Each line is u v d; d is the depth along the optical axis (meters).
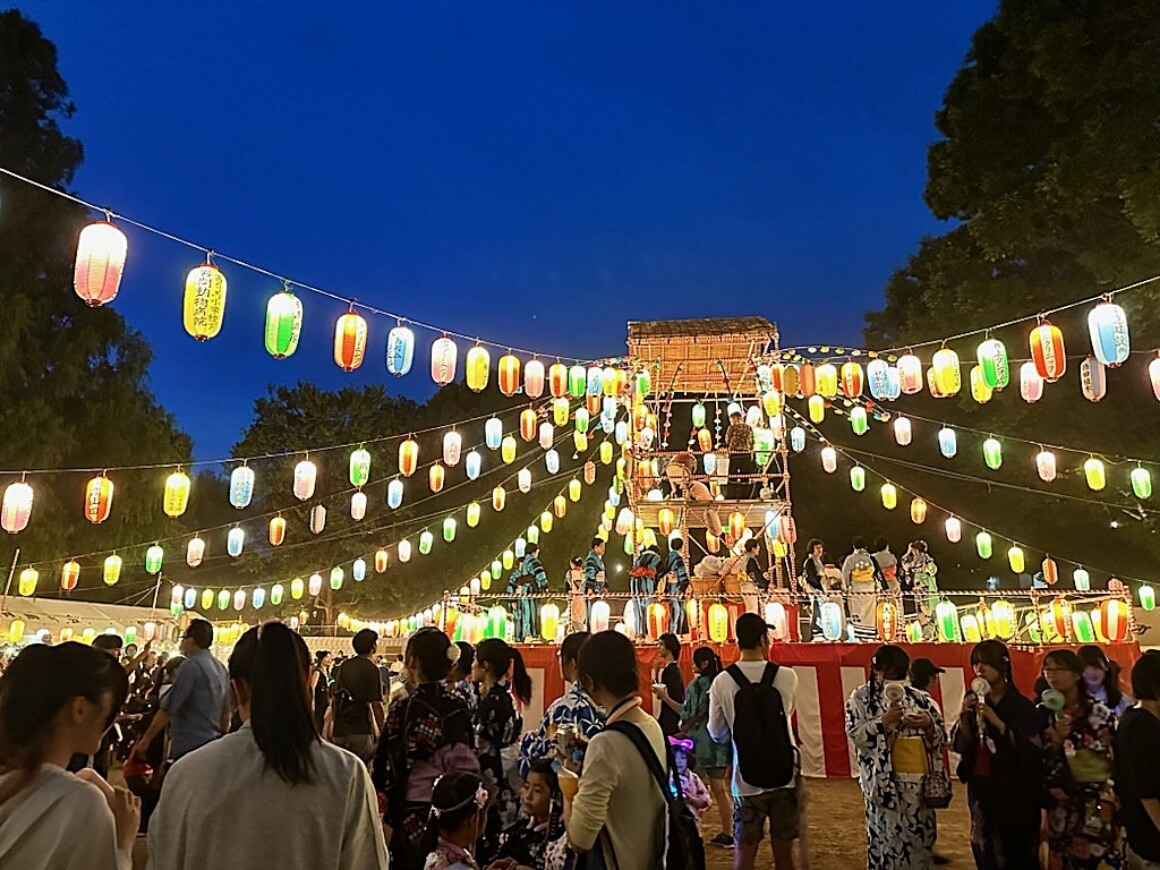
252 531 34.12
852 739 5.61
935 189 18.47
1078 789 4.65
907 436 15.31
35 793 2.11
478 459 17.66
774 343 16.59
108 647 9.40
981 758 5.17
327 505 33.22
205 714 6.28
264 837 2.31
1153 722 3.92
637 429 17.08
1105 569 20.25
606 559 31.36
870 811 5.45
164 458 23.92
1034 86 14.73
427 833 4.08
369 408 36.00
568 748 4.27
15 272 20.03
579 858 3.41
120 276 7.11
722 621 12.59
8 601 20.91
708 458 16.94
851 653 11.79
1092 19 12.69
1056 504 19.23
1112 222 14.02
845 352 14.12
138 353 23.31
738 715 5.32
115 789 2.40
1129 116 11.80
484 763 5.15
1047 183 13.19
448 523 19.53
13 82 21.17
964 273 18.08
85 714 2.28
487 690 5.56
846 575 14.35
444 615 14.31
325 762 2.47
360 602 33.31
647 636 13.94
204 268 7.94
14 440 19.66
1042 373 9.67
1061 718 4.81
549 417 17.11
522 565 14.88
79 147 21.95
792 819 5.24
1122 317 8.84
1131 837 3.90
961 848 7.76
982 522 21.53
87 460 22.09
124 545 22.78
